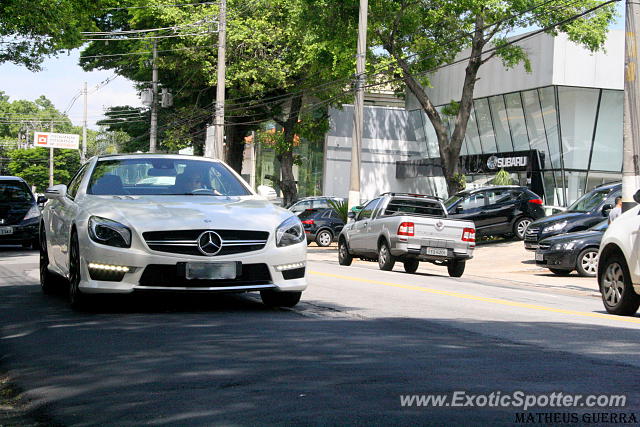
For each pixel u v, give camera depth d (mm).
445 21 34594
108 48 57875
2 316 8539
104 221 8367
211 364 5605
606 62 38969
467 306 10070
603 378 5102
